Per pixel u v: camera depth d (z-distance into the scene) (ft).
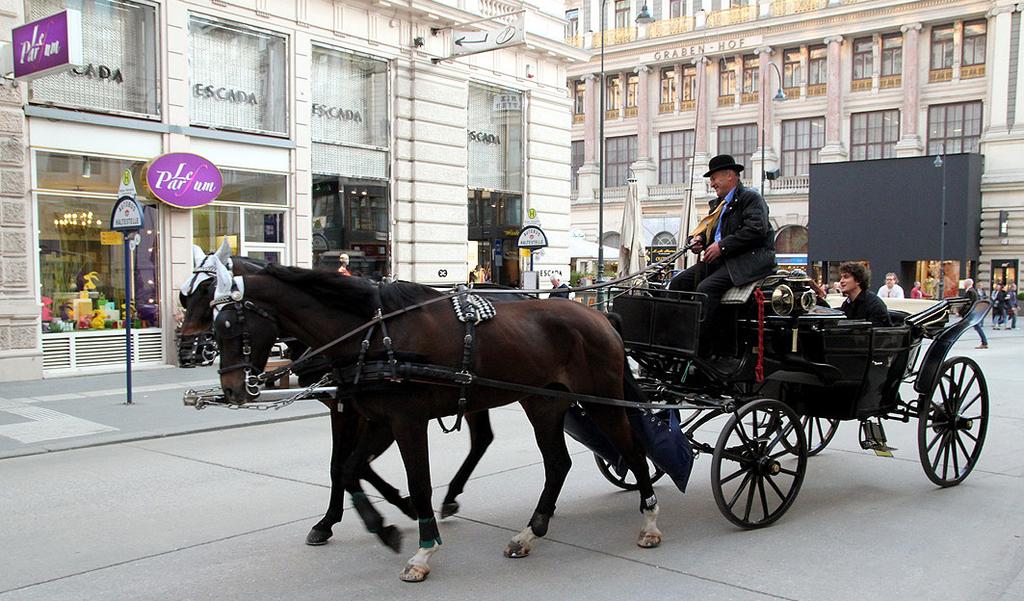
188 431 31.99
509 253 72.84
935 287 116.57
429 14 61.52
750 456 19.58
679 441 19.19
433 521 16.58
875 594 15.51
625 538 19.08
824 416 23.09
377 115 60.39
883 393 23.34
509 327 17.65
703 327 20.51
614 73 158.92
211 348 16.75
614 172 160.97
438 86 63.10
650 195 154.20
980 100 125.08
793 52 141.18
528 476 24.95
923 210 114.52
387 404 16.40
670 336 20.34
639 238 71.56
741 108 145.89
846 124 136.26
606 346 18.76
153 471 25.70
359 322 16.80
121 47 46.26
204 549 18.25
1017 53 119.44
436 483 24.20
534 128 73.87
